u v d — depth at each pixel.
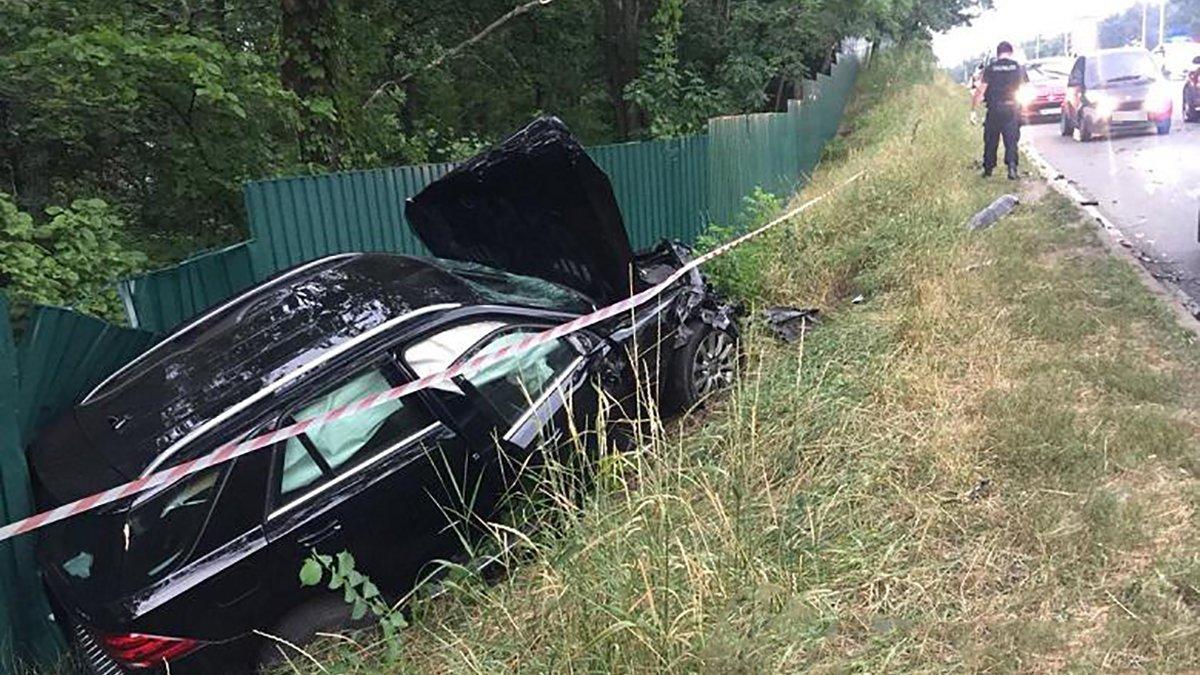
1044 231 8.35
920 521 3.77
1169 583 3.26
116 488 3.11
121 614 3.07
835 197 9.92
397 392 3.55
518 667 2.99
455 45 15.40
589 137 18.03
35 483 3.47
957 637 3.11
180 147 7.82
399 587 3.62
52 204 7.63
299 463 3.46
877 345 5.84
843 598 3.31
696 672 2.78
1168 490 3.85
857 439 4.45
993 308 6.23
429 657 3.29
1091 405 4.68
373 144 10.12
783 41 17.70
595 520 3.34
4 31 6.80
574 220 5.05
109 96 6.95
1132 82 16.89
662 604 2.96
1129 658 2.96
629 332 4.82
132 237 7.54
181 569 3.17
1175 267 7.66
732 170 10.21
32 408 3.76
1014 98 11.20
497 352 4.01
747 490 3.76
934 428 4.49
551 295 4.75
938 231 8.20
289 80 8.57
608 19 18.02
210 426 3.34
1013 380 5.07
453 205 5.49
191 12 9.87
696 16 18.11
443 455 3.61
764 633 2.94
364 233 6.42
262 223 5.78
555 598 3.07
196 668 3.20
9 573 3.41
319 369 3.56
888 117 19.88
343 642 3.40
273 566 3.33
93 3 7.50
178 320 5.00
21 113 7.19
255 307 4.12
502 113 17.42
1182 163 13.12
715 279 7.55
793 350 6.11
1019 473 4.08
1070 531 3.59
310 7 8.50
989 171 11.62
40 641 3.53
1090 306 6.16
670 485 3.66
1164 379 4.89
